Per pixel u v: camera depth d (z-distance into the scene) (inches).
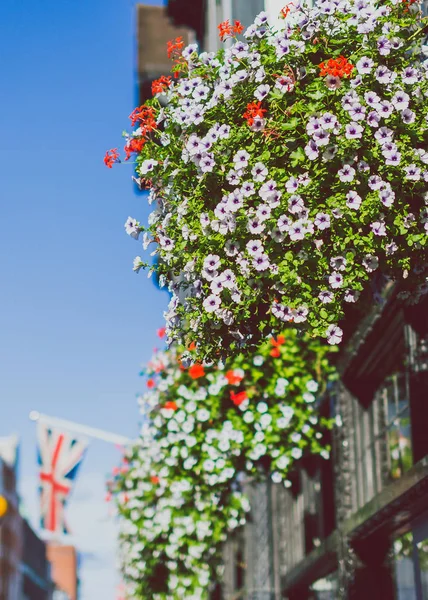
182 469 429.4
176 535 539.2
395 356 364.8
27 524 4244.6
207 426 409.7
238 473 429.7
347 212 185.3
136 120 214.2
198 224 200.5
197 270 201.3
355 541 406.9
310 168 190.9
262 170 190.2
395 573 382.3
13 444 4010.8
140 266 212.5
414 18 205.2
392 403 375.2
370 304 345.1
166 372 420.2
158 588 627.2
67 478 684.1
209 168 193.9
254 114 192.7
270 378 386.0
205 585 615.8
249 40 209.8
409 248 192.7
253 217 191.8
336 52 198.1
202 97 202.7
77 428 668.1
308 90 193.8
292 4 203.5
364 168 186.1
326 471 487.5
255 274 194.7
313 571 517.0
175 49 221.0
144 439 443.5
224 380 386.9
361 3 198.4
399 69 196.9
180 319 212.5
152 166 207.9
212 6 547.5
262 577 620.4
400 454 361.7
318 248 187.9
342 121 188.5
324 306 192.1
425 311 320.2
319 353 388.5
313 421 390.3
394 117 189.0
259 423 384.5
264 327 201.8
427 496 311.1
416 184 189.8
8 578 3641.7
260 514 629.6
